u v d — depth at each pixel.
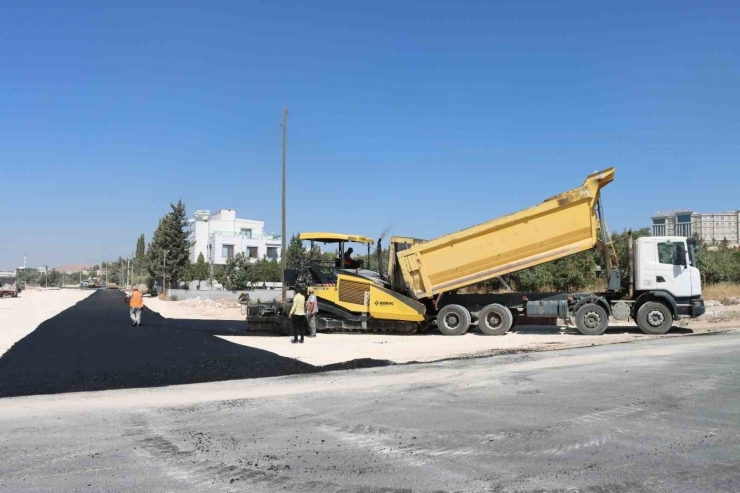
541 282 29.25
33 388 10.09
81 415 7.95
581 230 18.11
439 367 12.12
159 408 8.40
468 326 19.00
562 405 8.27
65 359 13.37
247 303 21.12
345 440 6.58
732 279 37.34
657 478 5.31
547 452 6.09
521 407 8.18
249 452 6.15
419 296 19.34
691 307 17.81
